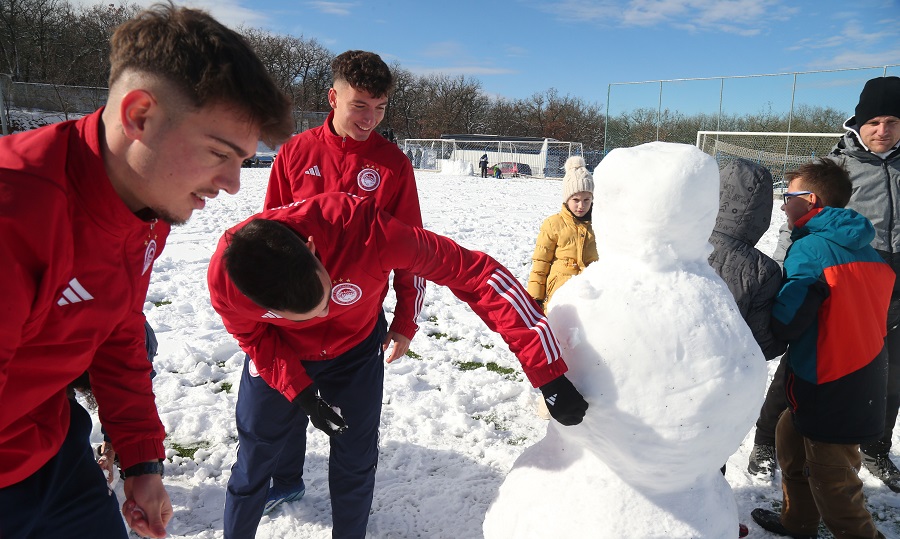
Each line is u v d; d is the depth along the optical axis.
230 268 1.60
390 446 3.21
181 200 1.30
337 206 1.90
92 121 1.27
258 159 30.61
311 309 1.65
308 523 2.62
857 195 3.08
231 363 4.07
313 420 1.93
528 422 3.52
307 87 57.97
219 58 1.16
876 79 2.96
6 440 1.41
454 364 4.30
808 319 2.22
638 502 1.56
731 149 19.30
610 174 1.59
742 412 1.51
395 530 2.58
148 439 1.73
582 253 3.57
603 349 1.50
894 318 2.86
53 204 1.17
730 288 2.23
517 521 1.67
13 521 1.47
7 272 1.12
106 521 1.69
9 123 33.84
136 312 1.67
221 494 2.78
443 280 1.82
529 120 62.19
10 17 41.50
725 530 1.63
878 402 2.30
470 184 22.33
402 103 62.03
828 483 2.34
